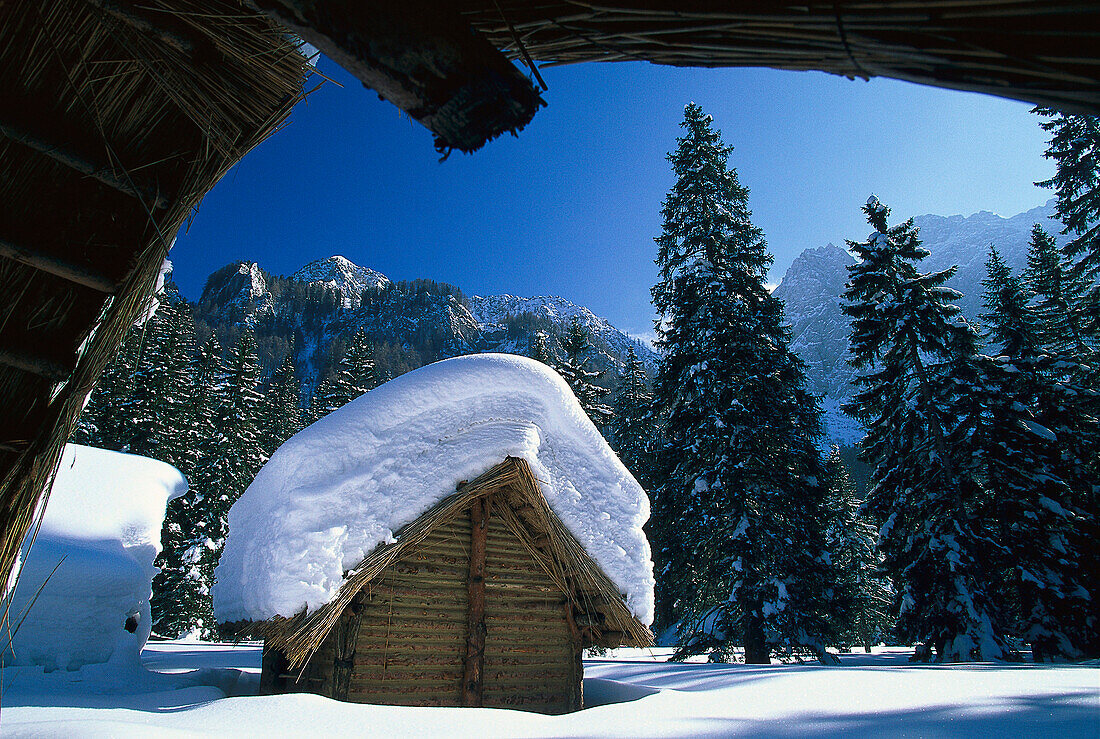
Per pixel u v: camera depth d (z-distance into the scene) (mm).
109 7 1920
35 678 6160
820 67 1061
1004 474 20078
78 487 8383
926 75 954
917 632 18469
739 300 20000
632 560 7223
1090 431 22953
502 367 7305
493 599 7070
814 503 19344
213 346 44531
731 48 1109
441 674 6562
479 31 1275
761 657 16234
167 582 29734
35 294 2217
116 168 2201
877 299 21469
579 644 7363
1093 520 20453
